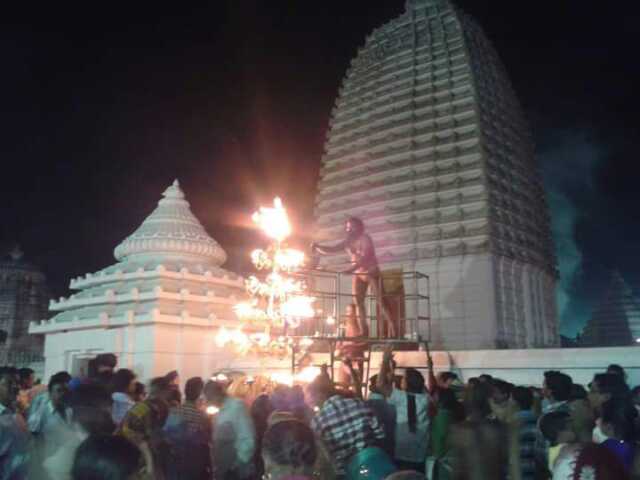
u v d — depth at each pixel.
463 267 30.70
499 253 30.84
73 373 24.45
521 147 37.41
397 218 33.31
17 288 49.44
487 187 31.66
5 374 9.92
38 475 8.23
